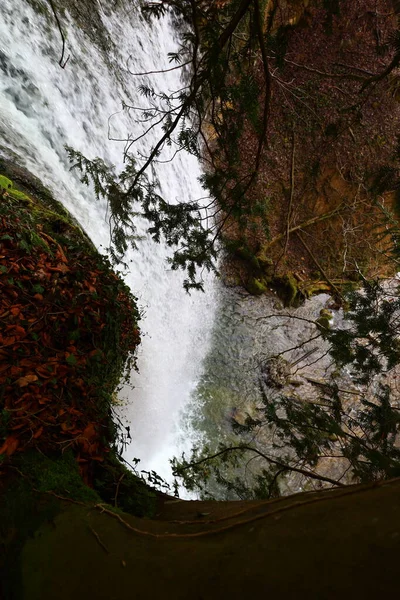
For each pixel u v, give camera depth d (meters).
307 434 3.19
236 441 6.90
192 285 4.09
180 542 1.63
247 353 8.98
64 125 7.06
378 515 1.20
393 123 11.18
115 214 3.82
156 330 7.89
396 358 3.55
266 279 10.59
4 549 1.91
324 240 11.57
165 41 10.54
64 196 5.95
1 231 3.67
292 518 1.38
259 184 10.27
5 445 2.38
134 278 7.55
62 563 1.73
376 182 3.58
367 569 1.08
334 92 8.91
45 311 3.34
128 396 6.13
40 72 6.86
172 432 6.81
